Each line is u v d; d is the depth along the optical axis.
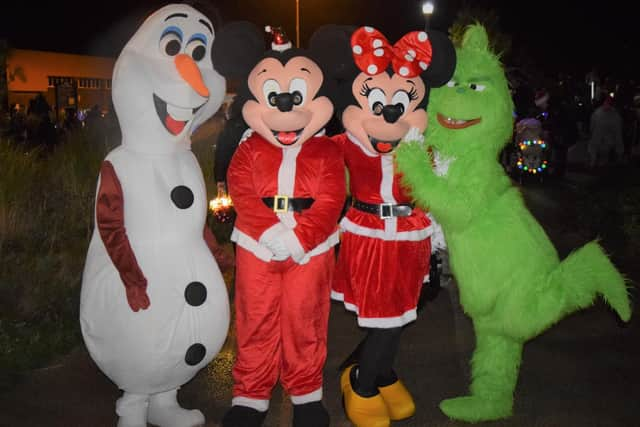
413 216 4.21
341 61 4.04
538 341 5.75
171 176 3.94
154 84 3.82
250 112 4.00
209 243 4.32
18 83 21.75
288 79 3.93
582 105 22.59
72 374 5.06
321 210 3.96
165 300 3.83
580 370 5.18
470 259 4.08
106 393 4.76
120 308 3.81
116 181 3.81
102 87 24.81
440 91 4.18
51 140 13.38
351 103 4.12
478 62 4.14
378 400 4.29
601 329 6.00
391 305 4.14
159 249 3.86
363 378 4.27
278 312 4.16
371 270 4.13
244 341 4.16
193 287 3.91
